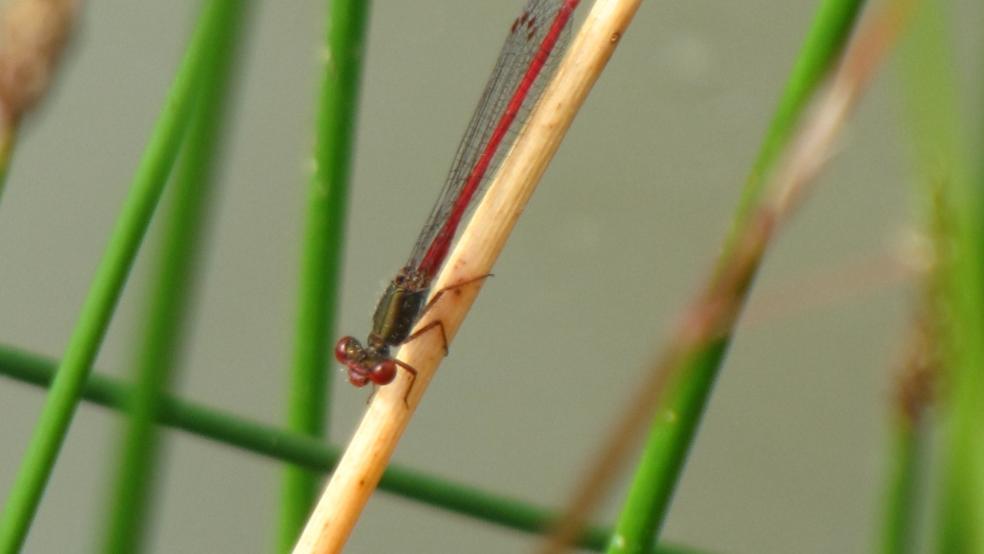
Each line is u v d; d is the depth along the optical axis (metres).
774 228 0.22
